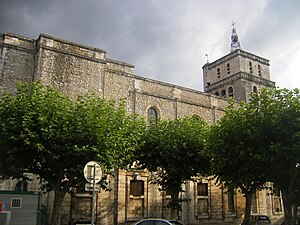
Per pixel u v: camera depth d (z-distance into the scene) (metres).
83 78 25.31
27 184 21.86
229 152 17.75
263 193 36.06
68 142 15.95
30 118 15.74
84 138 16.34
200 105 33.53
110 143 16.61
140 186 27.30
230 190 19.81
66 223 22.36
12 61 23.50
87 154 16.09
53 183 17.34
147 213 26.84
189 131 22.78
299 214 25.64
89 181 10.69
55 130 15.67
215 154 18.62
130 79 28.91
